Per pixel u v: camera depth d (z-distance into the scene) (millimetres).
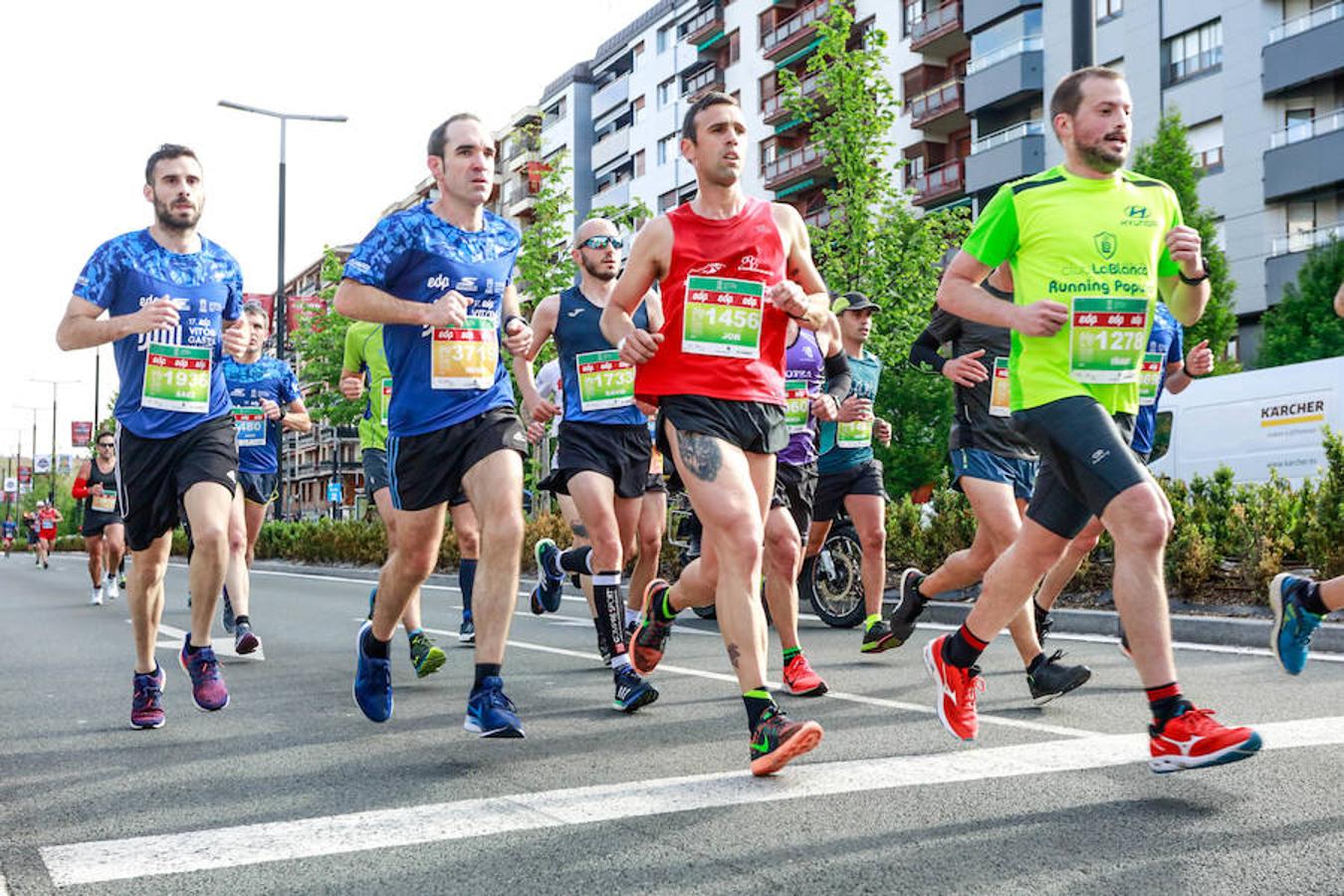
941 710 4367
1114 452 3867
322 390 42750
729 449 4234
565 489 6801
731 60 53750
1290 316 28062
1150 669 3684
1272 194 31109
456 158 4855
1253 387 18359
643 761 4355
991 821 3371
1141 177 4262
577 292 6855
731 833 3309
